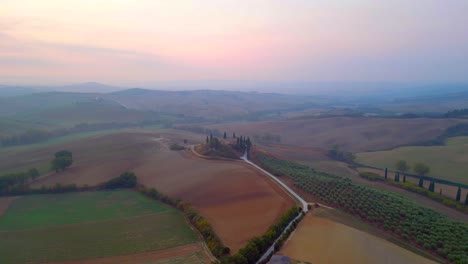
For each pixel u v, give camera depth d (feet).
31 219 234.58
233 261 150.51
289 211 205.67
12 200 281.54
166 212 246.88
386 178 369.91
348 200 233.35
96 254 177.99
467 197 270.26
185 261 167.43
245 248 159.74
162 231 208.64
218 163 359.87
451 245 168.45
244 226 200.75
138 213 245.24
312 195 251.60
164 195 276.62
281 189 265.13
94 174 346.13
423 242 174.81
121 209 255.50
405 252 164.14
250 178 291.79
